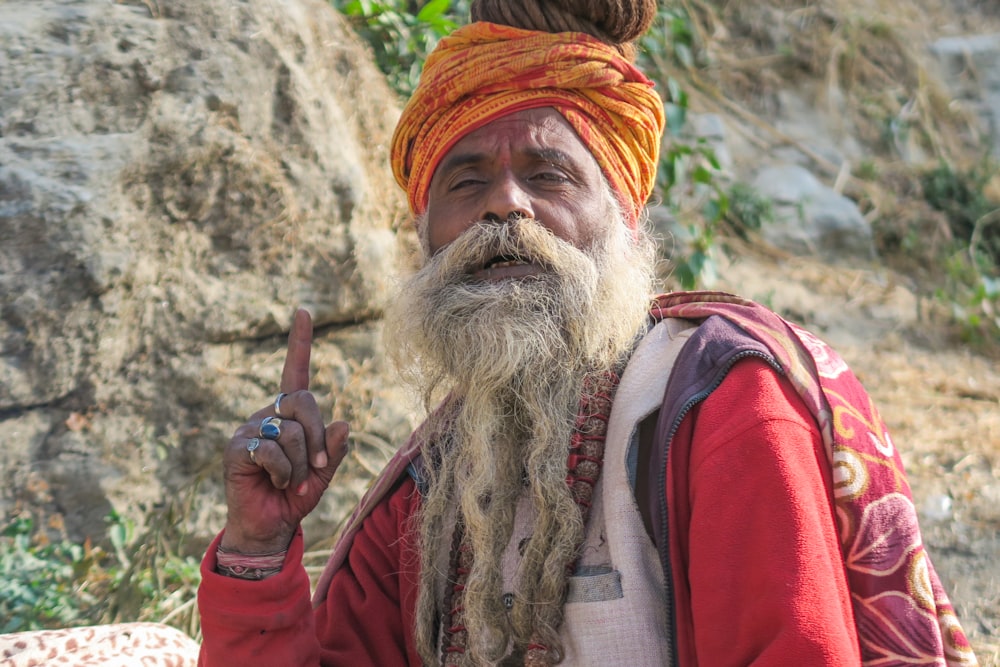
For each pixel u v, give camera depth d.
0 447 3.60
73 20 4.02
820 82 9.53
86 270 3.77
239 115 4.16
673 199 6.98
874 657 1.59
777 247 7.99
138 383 3.85
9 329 3.68
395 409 4.30
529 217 1.92
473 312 1.88
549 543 1.80
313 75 4.50
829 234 8.23
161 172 3.97
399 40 5.45
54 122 3.85
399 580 2.06
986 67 10.41
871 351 7.05
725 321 1.83
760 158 8.70
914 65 10.06
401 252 4.66
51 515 3.61
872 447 1.70
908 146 9.48
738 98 9.20
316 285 4.26
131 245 3.88
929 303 7.80
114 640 2.40
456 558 1.93
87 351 3.76
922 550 1.68
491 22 2.01
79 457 3.69
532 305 1.86
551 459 1.83
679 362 1.79
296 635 1.82
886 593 1.62
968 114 10.03
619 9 2.01
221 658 1.78
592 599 1.75
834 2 10.15
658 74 7.70
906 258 8.55
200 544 3.77
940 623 1.71
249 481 1.79
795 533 1.54
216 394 3.97
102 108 3.94
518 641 1.78
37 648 2.34
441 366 1.99
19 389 3.66
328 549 3.95
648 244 2.22
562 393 1.89
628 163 2.06
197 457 3.88
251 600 1.78
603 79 1.98
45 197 3.75
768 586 1.52
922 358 7.02
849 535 1.63
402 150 2.14
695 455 1.67
